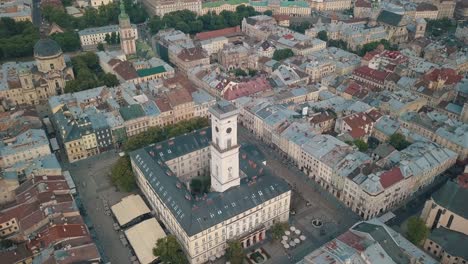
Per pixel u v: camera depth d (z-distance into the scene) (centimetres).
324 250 19675
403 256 19762
